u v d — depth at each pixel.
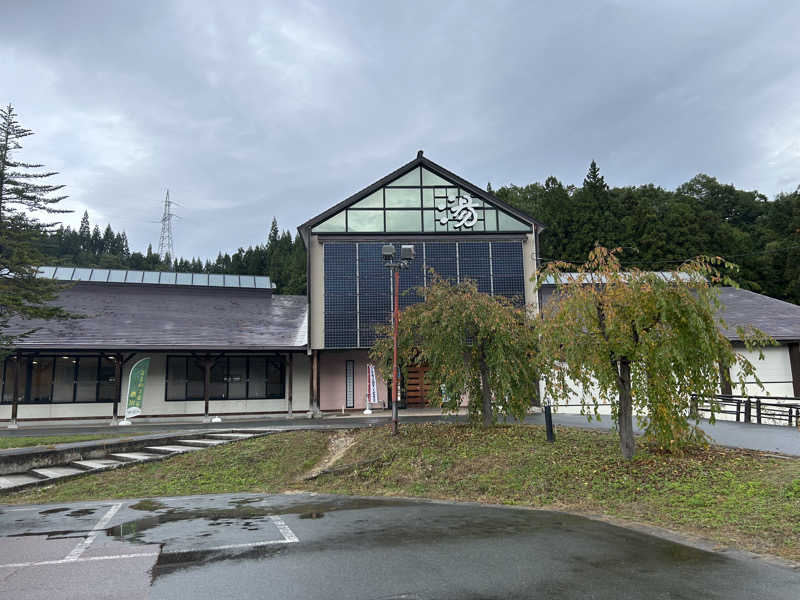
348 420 21.16
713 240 45.84
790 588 4.75
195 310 26.70
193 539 6.60
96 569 5.41
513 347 14.43
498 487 10.34
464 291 15.54
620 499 8.84
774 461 9.91
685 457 10.63
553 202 52.78
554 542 6.36
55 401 22.66
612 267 10.52
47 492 11.66
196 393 24.31
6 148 20.86
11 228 19.88
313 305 24.12
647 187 61.06
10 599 4.62
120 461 14.02
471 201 25.34
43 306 20.83
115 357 22.53
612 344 10.34
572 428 15.46
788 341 24.38
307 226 24.50
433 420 19.83
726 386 23.48
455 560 5.60
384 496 10.27
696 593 4.61
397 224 25.05
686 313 9.80
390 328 16.73
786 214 49.25
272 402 25.02
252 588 4.78
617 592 4.64
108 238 99.94
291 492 11.09
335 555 5.80
